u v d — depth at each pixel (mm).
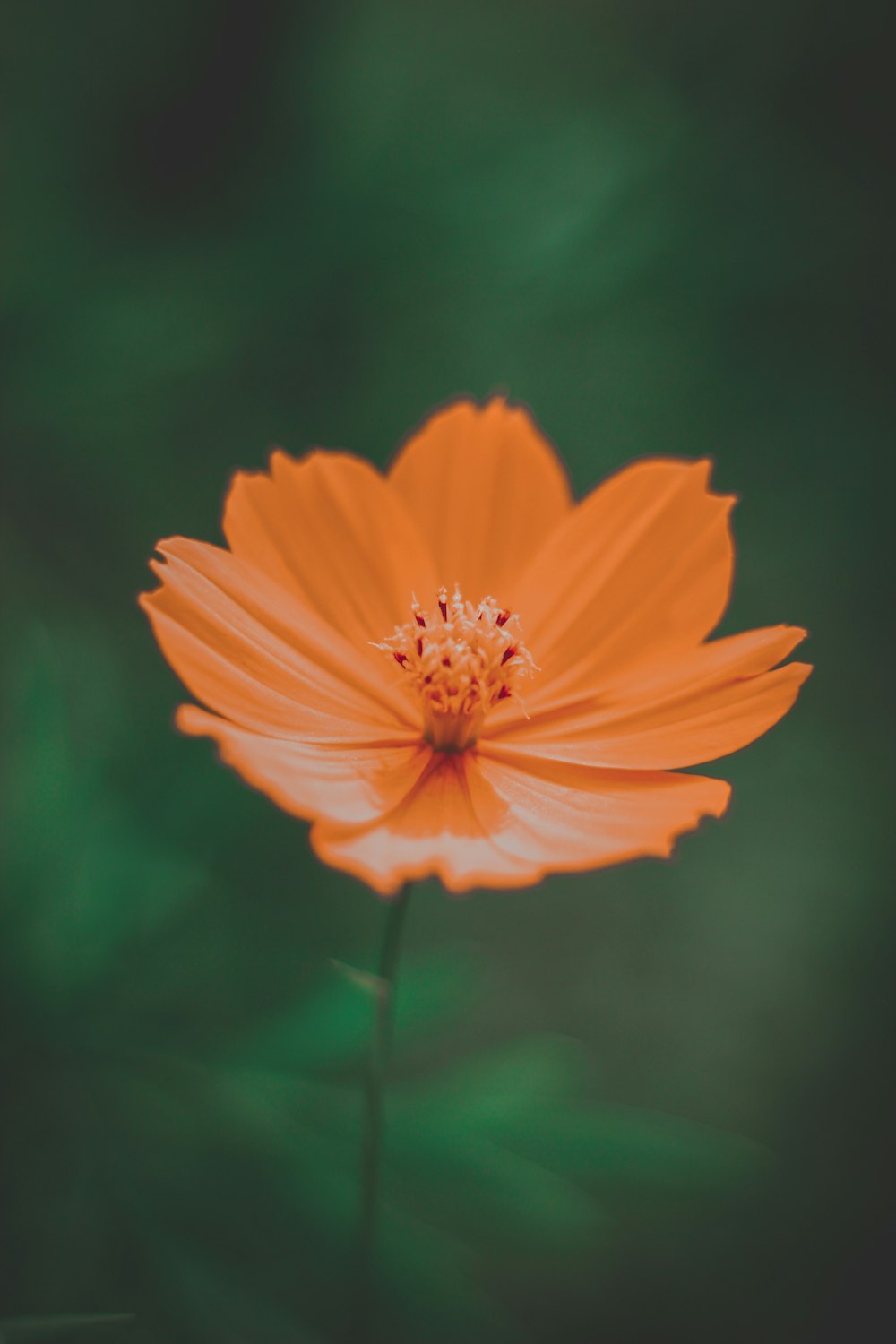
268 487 200
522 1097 211
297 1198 207
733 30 262
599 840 181
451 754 197
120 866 214
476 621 200
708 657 199
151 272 239
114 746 233
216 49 245
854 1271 255
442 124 250
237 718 187
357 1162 209
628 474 208
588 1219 208
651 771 192
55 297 237
